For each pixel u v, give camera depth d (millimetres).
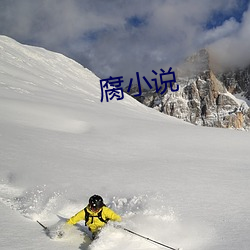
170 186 10000
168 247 5191
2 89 41219
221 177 11656
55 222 6555
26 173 10648
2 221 6156
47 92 52906
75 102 48219
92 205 5699
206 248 5367
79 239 5742
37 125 24734
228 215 7195
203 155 17906
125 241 5477
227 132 27938
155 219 6535
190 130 27656
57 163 12586
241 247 5328
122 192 9117
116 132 25250
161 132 25828
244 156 18219
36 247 5184
